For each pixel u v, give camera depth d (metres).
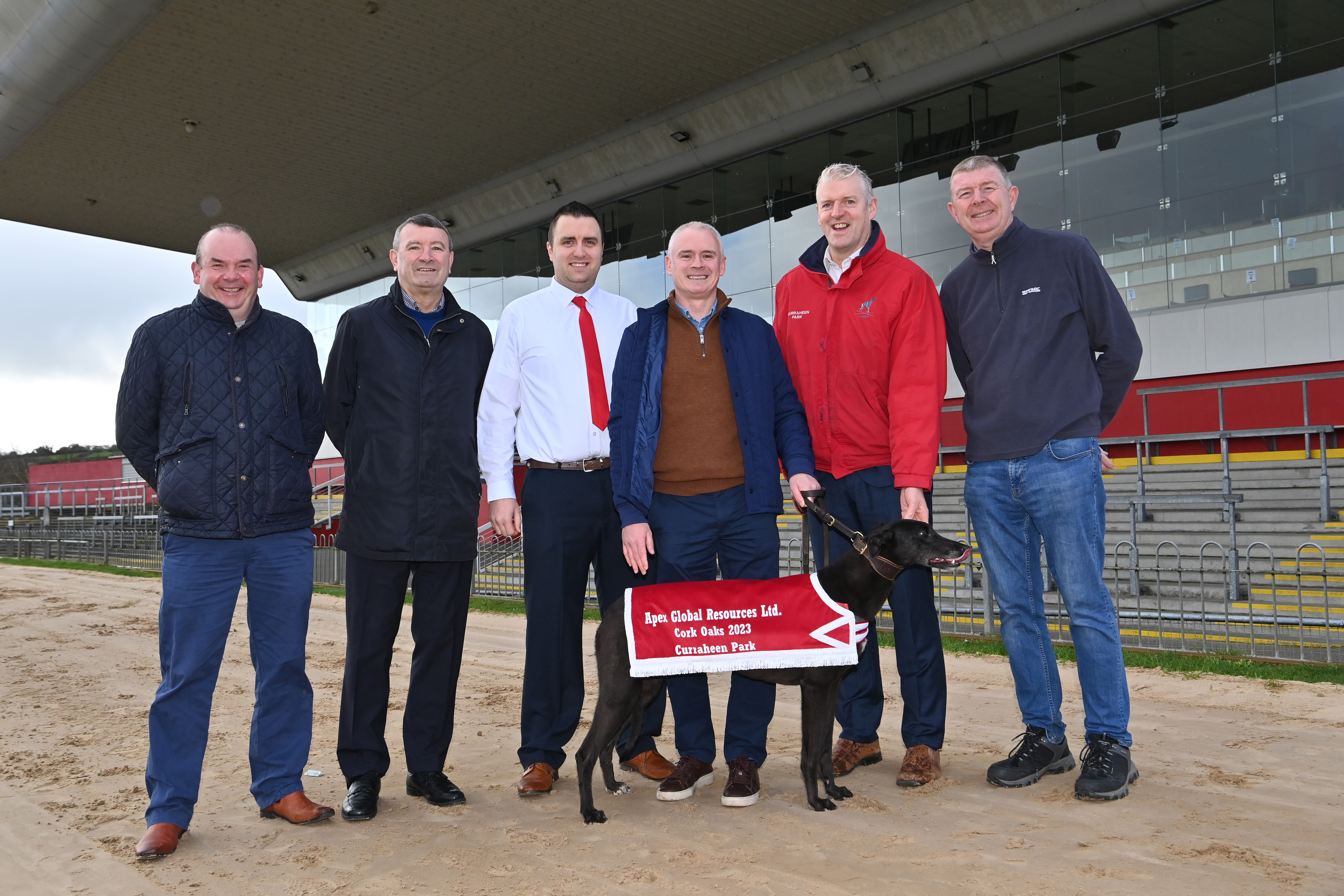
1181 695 5.88
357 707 4.07
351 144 20.69
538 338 4.33
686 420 4.16
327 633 10.41
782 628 3.73
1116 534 10.69
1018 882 3.03
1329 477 10.19
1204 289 13.66
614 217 21.98
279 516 3.93
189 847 3.70
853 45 16.06
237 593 3.91
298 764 4.00
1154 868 3.10
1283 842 3.30
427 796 4.18
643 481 4.08
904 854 3.31
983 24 14.76
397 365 4.16
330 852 3.58
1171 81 13.88
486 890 3.16
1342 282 12.44
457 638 4.30
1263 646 7.28
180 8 14.92
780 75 17.17
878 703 4.50
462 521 4.21
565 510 4.29
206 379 3.82
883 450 4.30
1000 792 4.02
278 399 3.95
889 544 3.79
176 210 25.08
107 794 4.45
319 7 14.96
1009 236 4.18
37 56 16.62
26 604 13.66
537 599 4.31
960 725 5.30
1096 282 4.05
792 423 4.30
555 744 4.34
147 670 8.11
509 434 4.32
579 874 3.27
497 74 17.41
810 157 18.23
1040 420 4.09
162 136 20.06
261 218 25.95
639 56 16.78
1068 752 4.28
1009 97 15.47
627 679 3.83
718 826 3.71
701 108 18.55
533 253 23.97
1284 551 9.09
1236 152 13.34
